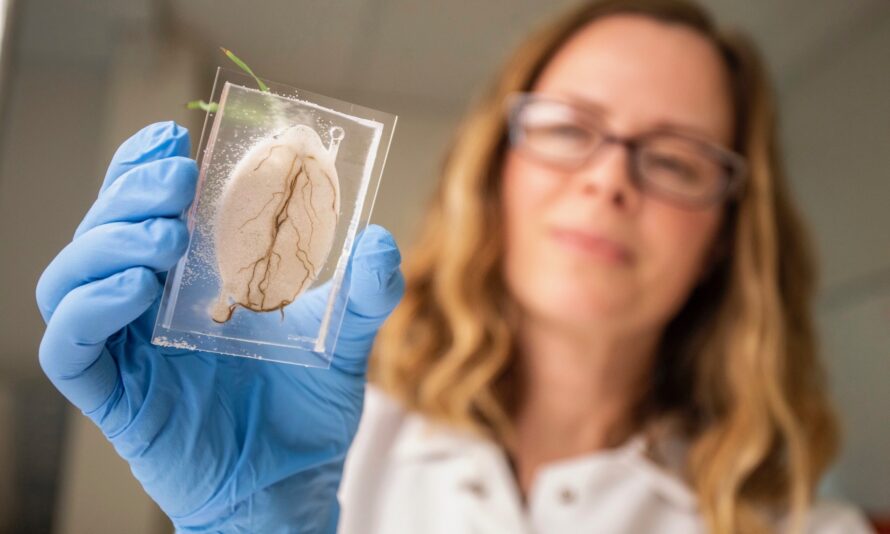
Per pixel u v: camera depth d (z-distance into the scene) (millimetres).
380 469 497
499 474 474
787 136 686
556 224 479
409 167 626
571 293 474
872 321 658
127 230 283
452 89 638
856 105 687
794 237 555
